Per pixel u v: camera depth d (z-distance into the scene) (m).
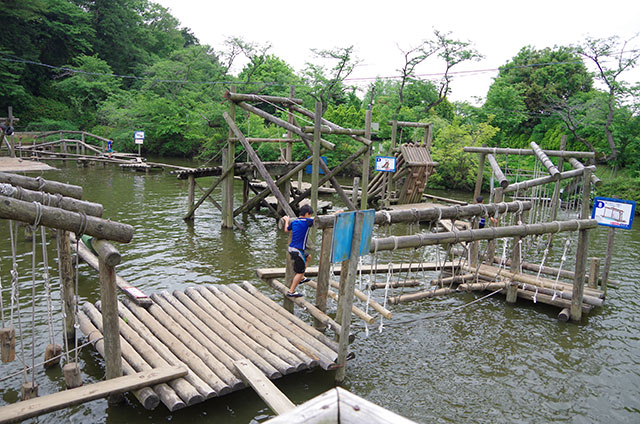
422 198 20.97
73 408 5.05
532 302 9.23
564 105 30.67
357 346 6.96
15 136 28.02
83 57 40.44
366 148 13.91
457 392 5.84
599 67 25.98
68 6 41.50
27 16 35.50
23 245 10.77
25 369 4.95
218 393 4.97
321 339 6.24
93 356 6.12
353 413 1.41
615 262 12.59
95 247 4.66
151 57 48.84
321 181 13.66
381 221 6.54
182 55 38.91
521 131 37.22
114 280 4.74
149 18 56.22
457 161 26.95
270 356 5.68
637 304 9.34
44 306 7.53
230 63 41.16
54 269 9.29
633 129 27.70
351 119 31.58
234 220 14.22
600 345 7.39
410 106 37.12
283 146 31.20
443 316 8.34
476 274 8.74
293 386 5.75
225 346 5.90
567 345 7.34
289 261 7.29
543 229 7.76
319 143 11.65
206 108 35.69
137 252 10.96
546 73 36.28
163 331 6.23
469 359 6.75
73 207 5.07
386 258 11.86
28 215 4.20
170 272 9.66
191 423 4.90
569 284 9.35
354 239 5.45
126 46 46.94
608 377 6.40
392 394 5.70
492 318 8.34
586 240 8.06
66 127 37.16
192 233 13.12
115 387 4.65
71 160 29.38
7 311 7.28
